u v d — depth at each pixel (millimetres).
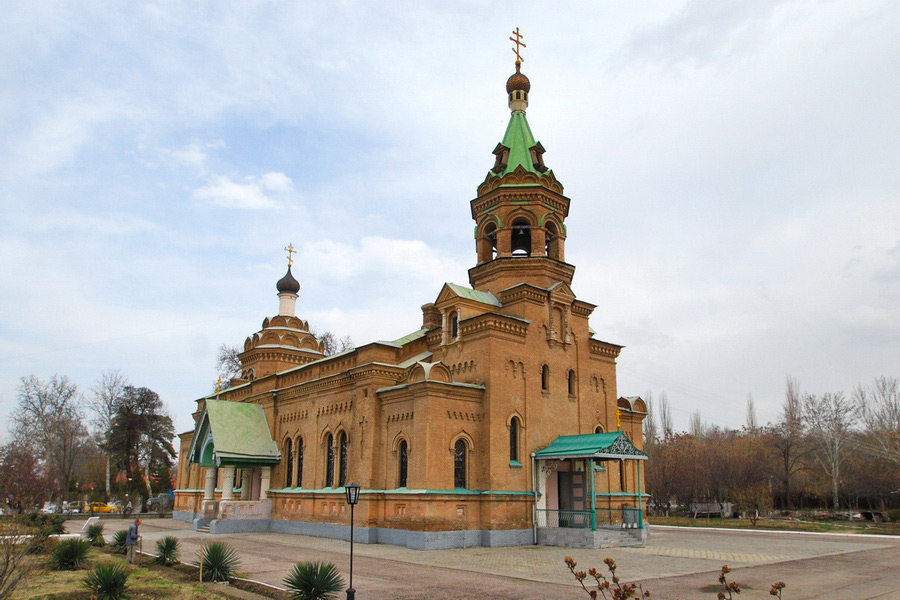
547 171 38312
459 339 33562
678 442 73750
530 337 33969
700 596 16938
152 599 16750
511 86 41531
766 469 67688
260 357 53844
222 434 42031
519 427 32438
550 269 36375
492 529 29891
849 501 67500
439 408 30328
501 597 16828
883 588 18328
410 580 19719
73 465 80438
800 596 17031
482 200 38375
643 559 25000
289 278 57250
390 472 32250
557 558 25266
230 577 19828
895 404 76875
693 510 65875
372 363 34375
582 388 36188
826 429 69250
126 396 70625
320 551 28344
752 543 32156
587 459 32031
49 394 70125
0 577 15961
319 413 39531
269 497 42125
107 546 28969
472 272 38312
